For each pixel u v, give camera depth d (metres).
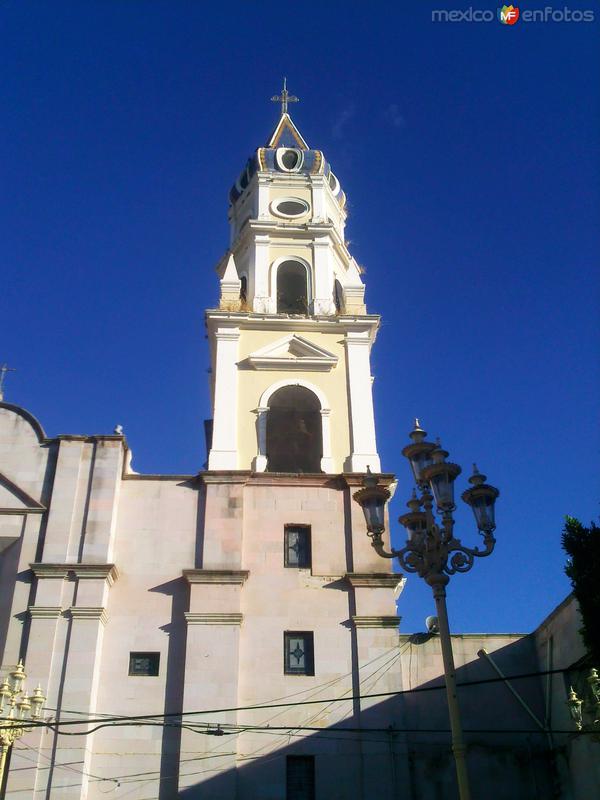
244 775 23.75
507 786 25.53
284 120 43.06
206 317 33.91
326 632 26.22
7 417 29.30
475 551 18.09
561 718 25.58
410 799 23.83
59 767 23.17
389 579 27.02
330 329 33.91
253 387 32.19
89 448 28.70
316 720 24.75
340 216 41.12
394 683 25.36
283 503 28.55
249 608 26.47
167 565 27.16
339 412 31.94
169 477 28.83
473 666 27.75
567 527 22.55
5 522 27.33
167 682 25.20
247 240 38.09
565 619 25.66
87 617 25.39
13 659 24.84
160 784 23.61
